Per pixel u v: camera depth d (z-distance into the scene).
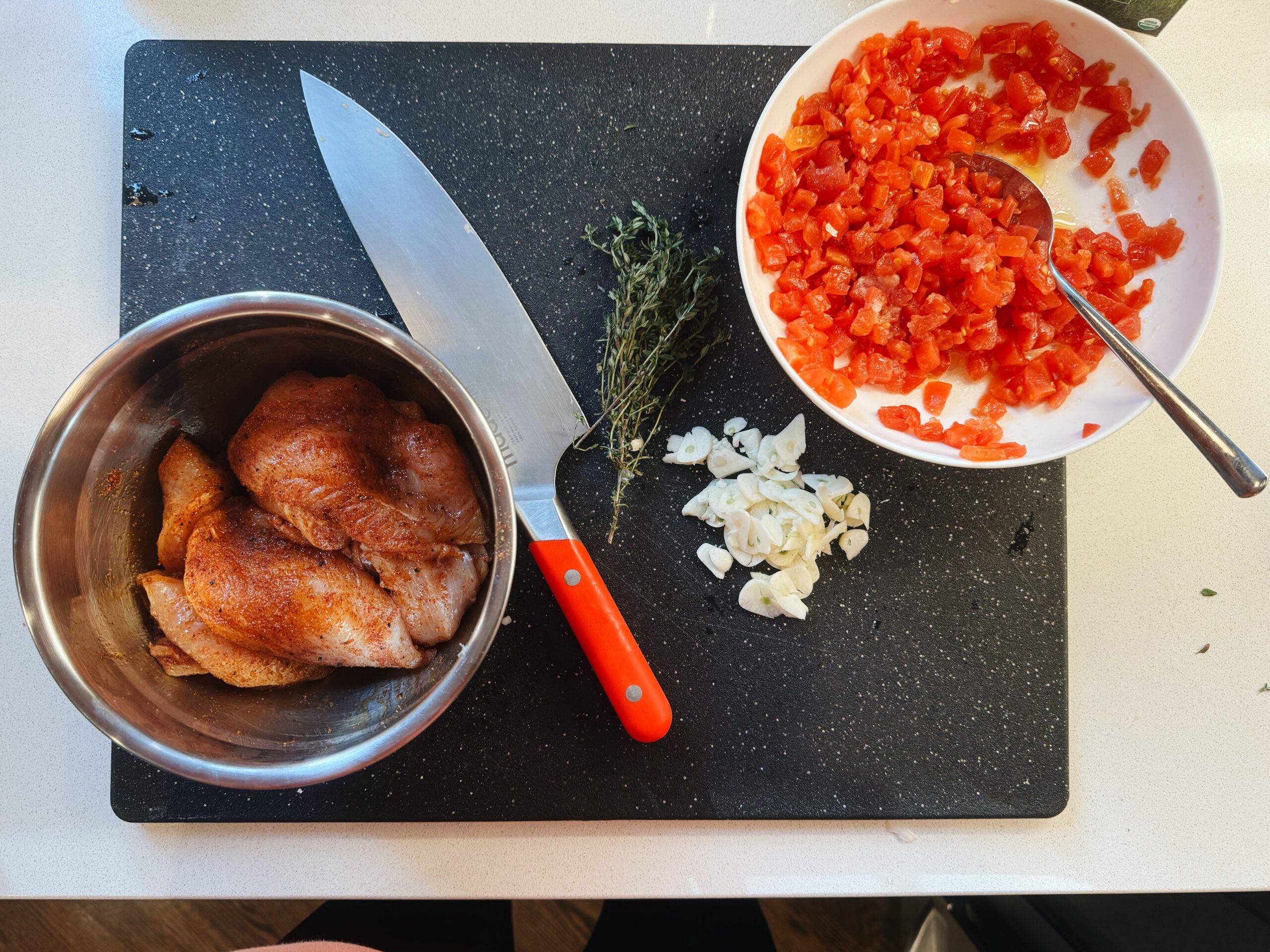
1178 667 0.43
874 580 0.42
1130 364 0.36
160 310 0.42
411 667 0.37
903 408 0.39
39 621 0.33
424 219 0.40
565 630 0.42
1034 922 0.50
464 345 0.40
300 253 0.42
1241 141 0.44
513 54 0.42
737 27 0.43
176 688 0.36
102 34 0.43
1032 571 0.42
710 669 0.42
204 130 0.42
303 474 0.35
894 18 0.38
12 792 0.42
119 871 0.42
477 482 0.38
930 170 0.39
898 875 0.42
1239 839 0.42
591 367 0.42
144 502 0.38
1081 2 0.42
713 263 0.42
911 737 0.42
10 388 0.43
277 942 0.56
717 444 0.42
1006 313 0.40
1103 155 0.40
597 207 0.42
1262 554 0.43
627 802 0.42
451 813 0.41
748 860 0.42
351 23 0.43
